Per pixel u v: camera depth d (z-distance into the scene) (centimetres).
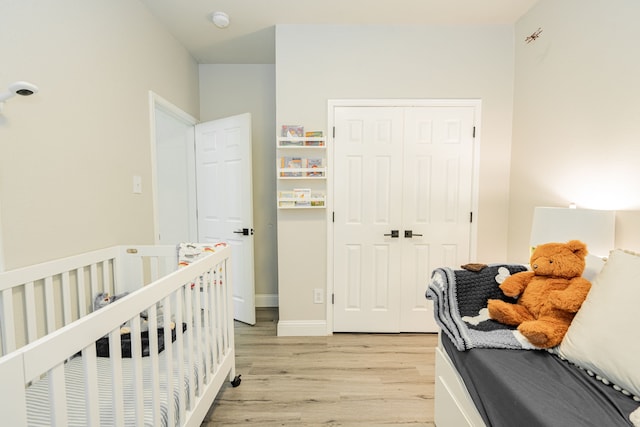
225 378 168
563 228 151
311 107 236
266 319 280
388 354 216
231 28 237
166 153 294
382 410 159
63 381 63
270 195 307
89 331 69
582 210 145
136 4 194
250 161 255
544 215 159
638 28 136
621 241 146
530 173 215
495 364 106
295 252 245
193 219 294
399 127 239
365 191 243
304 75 235
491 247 245
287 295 246
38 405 103
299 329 246
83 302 147
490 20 228
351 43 233
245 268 264
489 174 241
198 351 129
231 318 175
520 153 227
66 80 140
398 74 236
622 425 77
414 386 179
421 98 237
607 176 153
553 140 192
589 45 163
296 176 236
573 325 109
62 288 137
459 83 236
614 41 148
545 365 106
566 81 180
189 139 291
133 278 177
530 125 215
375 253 246
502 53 235
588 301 108
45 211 130
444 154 241
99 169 161
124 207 181
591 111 162
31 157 123
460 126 239
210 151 281
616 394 89
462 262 246
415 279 248
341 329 250
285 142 234
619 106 146
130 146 187
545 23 198
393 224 245
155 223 213
